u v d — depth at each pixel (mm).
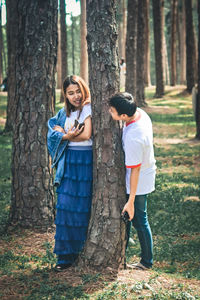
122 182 3908
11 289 3791
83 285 3721
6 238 5359
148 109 23422
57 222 4062
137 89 23797
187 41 28578
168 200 7398
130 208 3764
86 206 4066
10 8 14219
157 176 9383
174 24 33594
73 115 4117
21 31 5469
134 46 18906
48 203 5688
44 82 5535
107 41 3758
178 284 3838
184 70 38594
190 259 4844
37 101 5527
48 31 5496
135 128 3691
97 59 3785
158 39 28312
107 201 3883
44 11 5434
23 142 5594
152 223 6199
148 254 4184
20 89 5547
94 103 3859
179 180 8977
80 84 4020
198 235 5742
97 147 3883
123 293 3564
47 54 5520
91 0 3746
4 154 12070
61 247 4070
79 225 4066
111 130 3826
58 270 4129
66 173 4051
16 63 5559
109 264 3959
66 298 3508
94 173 3951
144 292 3645
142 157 3742
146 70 35688
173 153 12250
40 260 4637
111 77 3791
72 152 4062
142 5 23078
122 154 3898
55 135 4023
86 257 3982
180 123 18859
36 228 5621
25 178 5621
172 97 28594
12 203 5777
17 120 5609
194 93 14938
